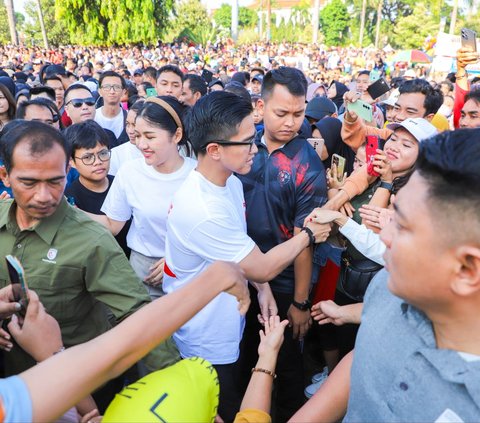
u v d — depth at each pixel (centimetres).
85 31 3247
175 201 187
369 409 96
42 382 78
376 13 6028
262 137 244
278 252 187
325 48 3919
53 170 148
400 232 82
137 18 3161
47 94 537
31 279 166
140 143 242
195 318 194
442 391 83
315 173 231
